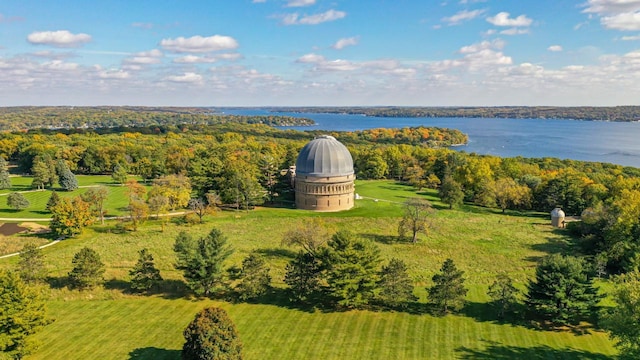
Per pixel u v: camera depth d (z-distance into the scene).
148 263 58.72
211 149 174.00
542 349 46.62
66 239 84.00
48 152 172.38
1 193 134.00
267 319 52.50
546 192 126.50
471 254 81.12
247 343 46.75
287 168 153.88
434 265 74.19
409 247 84.38
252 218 105.38
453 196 122.94
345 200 116.44
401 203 126.12
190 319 51.97
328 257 56.97
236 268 62.75
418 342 47.75
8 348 41.16
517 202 122.38
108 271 65.50
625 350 42.88
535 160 189.00
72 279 61.62
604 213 85.44
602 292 61.91
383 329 50.66
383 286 55.94
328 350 45.78
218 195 112.75
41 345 42.66
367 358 44.41
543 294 52.97
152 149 191.25
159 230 92.12
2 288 41.09
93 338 47.19
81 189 142.25
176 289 60.25
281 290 61.12
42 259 65.56
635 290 42.97
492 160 156.38
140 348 45.34
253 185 115.31
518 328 51.41
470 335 49.50
